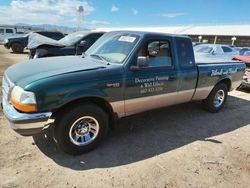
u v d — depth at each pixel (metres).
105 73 3.35
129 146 3.75
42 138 3.78
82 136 3.41
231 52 12.71
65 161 3.23
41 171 2.98
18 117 2.87
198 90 4.84
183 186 2.87
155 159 3.41
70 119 3.18
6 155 3.27
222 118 5.26
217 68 5.07
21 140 3.69
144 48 3.76
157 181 2.93
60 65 3.55
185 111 5.56
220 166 3.33
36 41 7.66
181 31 42.41
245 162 3.48
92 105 3.35
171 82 4.18
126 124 4.60
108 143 3.81
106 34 4.59
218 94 5.52
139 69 3.67
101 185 2.80
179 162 3.37
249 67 7.50
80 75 3.16
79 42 8.09
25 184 2.73
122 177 2.96
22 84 2.96
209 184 2.93
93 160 3.30
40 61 3.88
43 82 2.91
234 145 4.00
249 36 31.94
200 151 3.72
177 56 4.24
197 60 5.39
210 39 37.97
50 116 3.00
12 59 13.50
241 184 2.98
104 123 3.55
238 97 7.24
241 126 4.86
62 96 3.01
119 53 3.79
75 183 2.80
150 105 4.07
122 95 3.58
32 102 2.86
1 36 24.77
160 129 4.46
